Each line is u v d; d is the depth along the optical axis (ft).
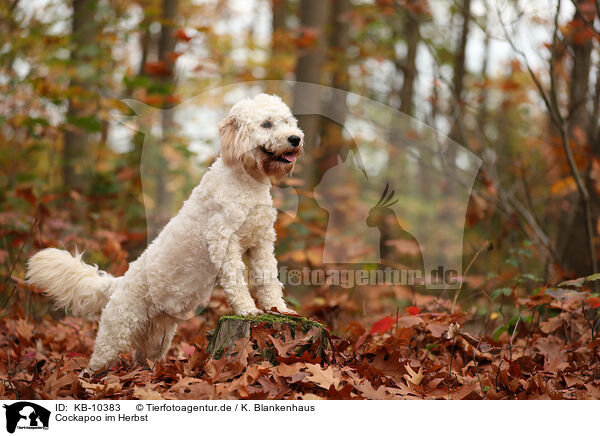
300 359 10.21
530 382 10.68
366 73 34.58
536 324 14.56
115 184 24.84
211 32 25.71
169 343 13.16
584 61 22.67
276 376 9.89
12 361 13.41
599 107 22.33
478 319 16.57
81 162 27.55
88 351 14.65
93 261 19.33
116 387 10.57
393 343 12.32
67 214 21.52
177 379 10.69
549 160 26.66
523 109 33.14
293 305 15.52
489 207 21.09
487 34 19.30
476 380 11.07
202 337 14.05
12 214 19.51
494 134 34.78
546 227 22.85
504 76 33.81
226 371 10.34
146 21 28.58
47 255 13.04
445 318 13.30
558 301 13.57
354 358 11.64
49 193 24.11
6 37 27.40
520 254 17.31
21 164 29.63
